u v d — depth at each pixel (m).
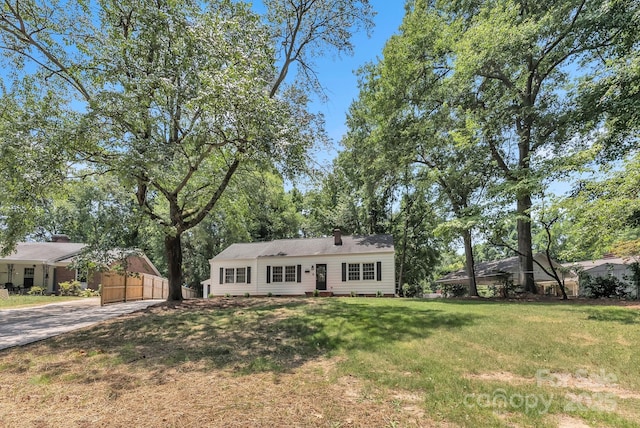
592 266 25.36
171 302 13.90
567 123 15.14
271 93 14.52
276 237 33.59
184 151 11.95
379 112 20.00
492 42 15.12
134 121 10.89
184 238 32.28
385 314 9.85
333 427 3.75
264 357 6.65
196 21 10.92
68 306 15.29
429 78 19.12
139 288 20.34
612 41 14.23
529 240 18.59
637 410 4.23
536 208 14.55
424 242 31.62
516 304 12.55
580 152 13.12
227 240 32.47
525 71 16.83
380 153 20.03
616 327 7.93
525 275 18.45
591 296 16.81
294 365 6.20
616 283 16.62
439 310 10.55
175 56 10.70
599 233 10.98
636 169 10.16
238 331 8.66
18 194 10.49
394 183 26.09
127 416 4.04
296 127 11.66
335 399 4.58
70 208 32.25
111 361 6.40
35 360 6.50
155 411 4.18
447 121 17.81
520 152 17.59
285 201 33.78
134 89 10.38
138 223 15.80
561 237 29.58
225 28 11.24
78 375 5.64
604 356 6.22
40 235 36.03
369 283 21.30
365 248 21.80
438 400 4.50
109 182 16.48
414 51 18.48
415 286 33.69
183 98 10.39
